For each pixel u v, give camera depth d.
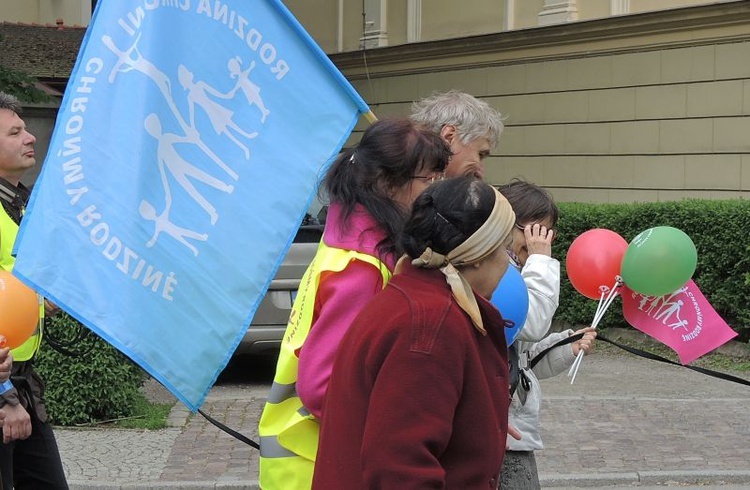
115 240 2.89
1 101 4.05
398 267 2.38
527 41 14.77
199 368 2.92
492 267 2.36
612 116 13.88
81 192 2.91
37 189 2.93
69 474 6.24
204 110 3.03
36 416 3.89
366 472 2.14
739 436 7.27
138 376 7.55
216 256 2.98
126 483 6.09
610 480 6.29
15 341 3.51
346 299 2.58
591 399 8.52
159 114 2.96
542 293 3.20
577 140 14.38
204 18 3.04
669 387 9.15
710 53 12.65
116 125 2.95
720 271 10.25
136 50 2.98
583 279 3.92
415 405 2.13
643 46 13.38
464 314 2.24
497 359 2.33
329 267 2.62
